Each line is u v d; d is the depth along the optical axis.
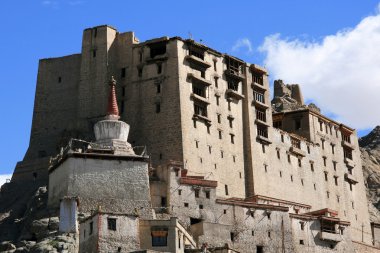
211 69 153.88
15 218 138.00
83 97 152.50
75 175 123.75
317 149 170.75
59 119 154.38
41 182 145.38
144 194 125.50
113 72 153.25
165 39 150.50
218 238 128.12
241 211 131.62
